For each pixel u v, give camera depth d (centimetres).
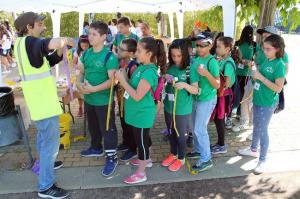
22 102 510
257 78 349
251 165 388
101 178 364
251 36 493
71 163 398
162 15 1305
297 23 512
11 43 1137
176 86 335
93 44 345
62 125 425
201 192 338
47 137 311
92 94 364
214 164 391
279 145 439
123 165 391
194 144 404
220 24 596
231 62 394
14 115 373
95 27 337
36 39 282
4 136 367
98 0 599
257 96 362
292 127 502
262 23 509
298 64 1045
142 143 341
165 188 345
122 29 532
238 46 499
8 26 1197
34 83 292
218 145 420
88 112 390
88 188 346
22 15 286
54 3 571
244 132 488
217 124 408
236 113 532
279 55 340
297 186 345
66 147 438
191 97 355
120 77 327
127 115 340
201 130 363
